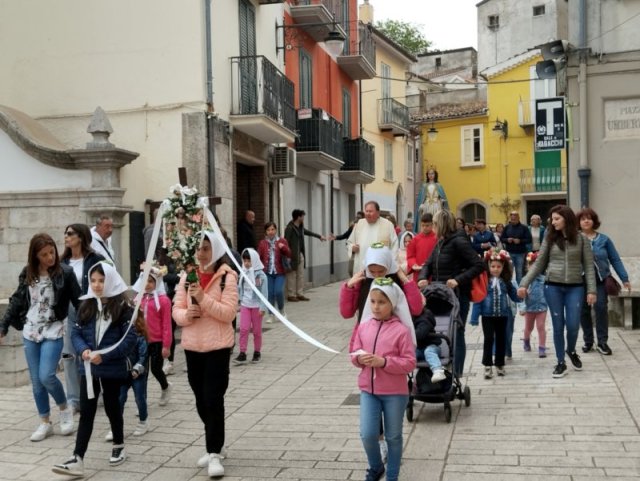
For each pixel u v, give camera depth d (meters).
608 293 9.85
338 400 8.12
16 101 15.34
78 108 15.03
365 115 30.34
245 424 7.31
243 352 10.41
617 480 5.31
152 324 7.95
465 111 41.28
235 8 16.20
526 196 39.41
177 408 8.07
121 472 6.02
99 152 12.08
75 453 5.91
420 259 9.80
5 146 12.55
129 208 12.62
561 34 13.88
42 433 7.02
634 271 12.66
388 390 5.11
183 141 14.48
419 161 41.31
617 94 13.14
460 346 7.61
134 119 14.73
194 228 5.84
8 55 15.38
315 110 20.81
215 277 6.02
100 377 6.09
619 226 13.15
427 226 9.84
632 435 6.34
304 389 8.74
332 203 25.16
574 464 5.69
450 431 6.73
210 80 14.65
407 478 5.54
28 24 15.30
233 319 6.02
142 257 13.37
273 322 14.49
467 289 7.94
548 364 9.45
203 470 6.02
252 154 17.31
